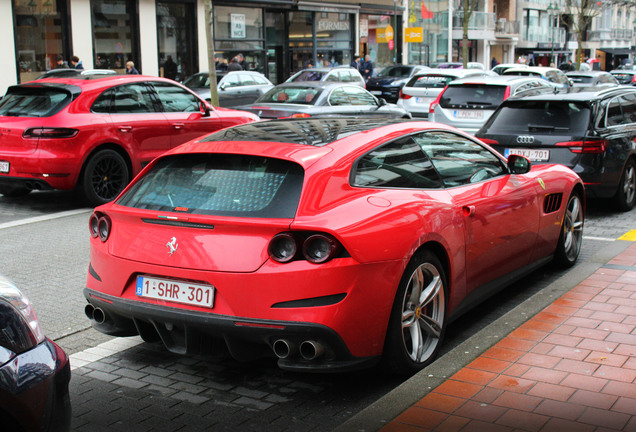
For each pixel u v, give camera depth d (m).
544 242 6.05
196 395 4.17
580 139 9.02
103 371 4.55
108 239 4.29
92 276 4.39
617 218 9.49
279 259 3.72
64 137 9.81
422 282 4.31
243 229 3.81
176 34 28.28
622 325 4.77
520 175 5.80
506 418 3.52
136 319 4.12
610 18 84.44
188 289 3.91
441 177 4.80
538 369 4.09
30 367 2.72
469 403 3.69
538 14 71.06
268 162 4.12
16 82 23.16
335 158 4.15
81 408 4.00
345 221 3.82
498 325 4.82
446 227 4.48
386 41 40.81
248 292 3.75
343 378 4.38
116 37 26.05
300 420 3.84
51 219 9.63
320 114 15.07
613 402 3.66
